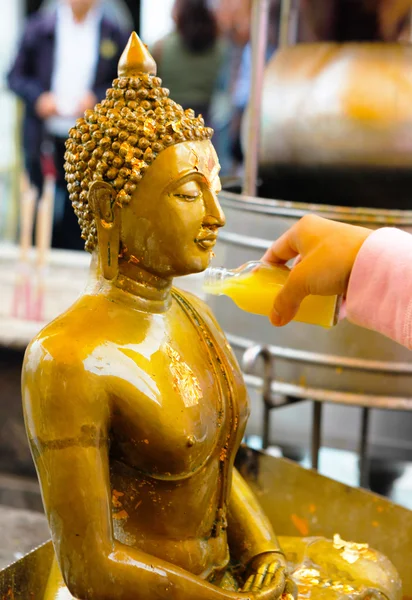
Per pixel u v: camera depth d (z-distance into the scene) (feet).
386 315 2.97
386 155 5.02
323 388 5.09
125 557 2.38
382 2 5.31
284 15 6.30
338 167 5.12
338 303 3.22
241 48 10.03
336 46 5.23
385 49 5.12
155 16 12.43
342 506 3.49
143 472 2.57
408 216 4.58
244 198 5.01
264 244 4.88
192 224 2.53
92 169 2.54
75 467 2.36
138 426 2.46
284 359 5.12
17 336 6.61
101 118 2.53
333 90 5.00
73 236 10.70
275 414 7.95
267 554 2.87
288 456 8.00
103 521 2.38
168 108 2.55
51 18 9.95
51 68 10.02
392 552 3.34
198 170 2.52
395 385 5.02
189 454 2.53
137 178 2.45
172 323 2.71
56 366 2.39
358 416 7.91
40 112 10.08
